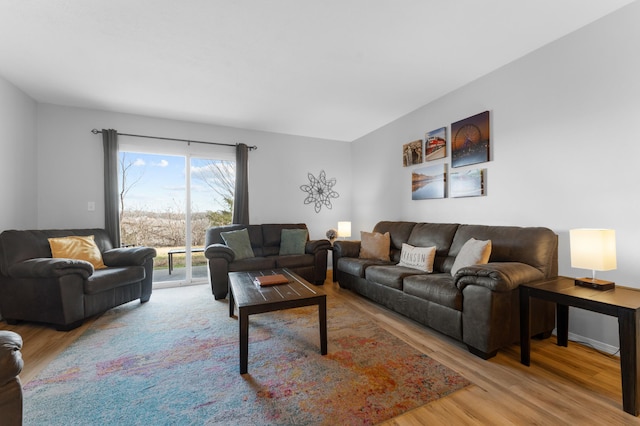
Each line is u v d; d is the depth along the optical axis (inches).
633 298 61.4
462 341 82.3
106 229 143.9
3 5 72.8
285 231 172.2
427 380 66.6
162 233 165.3
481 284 76.6
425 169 144.2
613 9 77.9
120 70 107.6
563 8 77.1
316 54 98.3
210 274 135.6
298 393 62.1
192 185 170.7
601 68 81.2
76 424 53.0
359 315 111.7
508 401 58.9
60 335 93.7
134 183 158.9
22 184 122.8
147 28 83.3
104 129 144.9
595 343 83.0
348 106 146.5
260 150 185.8
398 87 124.9
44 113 136.2
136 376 69.2
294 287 89.9
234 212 174.4
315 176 203.3
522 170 101.3
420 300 97.2
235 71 109.4
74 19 78.9
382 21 81.5
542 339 88.7
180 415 55.3
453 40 91.1
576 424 52.2
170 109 147.6
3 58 98.1
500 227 100.2
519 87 102.0
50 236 115.6
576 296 63.7
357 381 66.5
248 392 62.6
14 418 39.8
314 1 73.2
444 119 133.3
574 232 75.0
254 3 73.5
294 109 149.7
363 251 148.7
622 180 77.6
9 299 99.4
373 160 188.1
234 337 92.0
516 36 89.5
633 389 54.3
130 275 119.0
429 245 124.3
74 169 141.8
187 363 75.5
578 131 86.4
